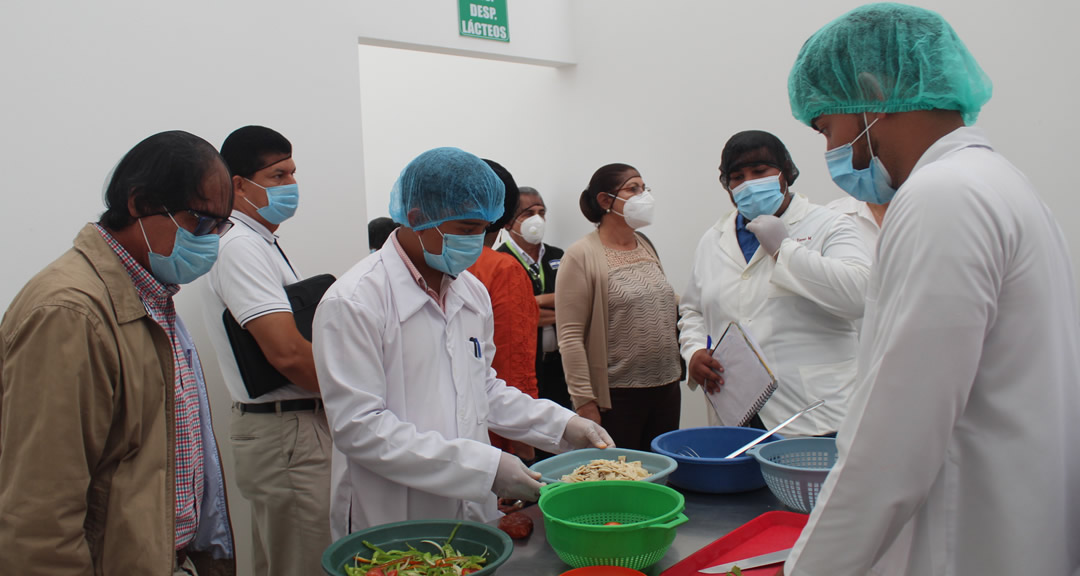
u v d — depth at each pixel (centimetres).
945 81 104
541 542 145
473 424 166
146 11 246
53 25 228
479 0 347
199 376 159
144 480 127
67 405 115
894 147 112
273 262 212
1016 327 95
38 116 226
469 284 179
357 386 148
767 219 214
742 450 166
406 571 124
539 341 349
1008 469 95
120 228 132
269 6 273
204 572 160
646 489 140
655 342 283
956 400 92
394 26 311
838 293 197
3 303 221
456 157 155
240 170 216
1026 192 100
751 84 339
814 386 206
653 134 379
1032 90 266
